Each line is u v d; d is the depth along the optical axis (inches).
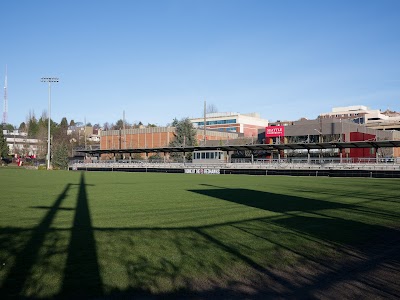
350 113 6097.4
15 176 1830.7
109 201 754.2
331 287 257.6
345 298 237.5
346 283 266.4
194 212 596.7
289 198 825.5
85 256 321.4
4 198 805.2
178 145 3624.5
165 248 353.1
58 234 414.6
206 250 347.9
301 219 532.4
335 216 563.5
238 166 2399.1
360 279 275.7
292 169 2171.5
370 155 2832.2
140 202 737.0
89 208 642.8
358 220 529.7
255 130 5590.6
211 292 243.6
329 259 327.9
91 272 277.1
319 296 240.4
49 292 236.4
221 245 368.5
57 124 7209.6
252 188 1135.0
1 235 406.9
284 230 450.0
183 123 3708.2
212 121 5575.8
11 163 4306.1
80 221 504.1
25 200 767.1
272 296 239.1
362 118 4842.5
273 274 283.3
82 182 1407.5
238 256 328.5
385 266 310.2
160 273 278.2
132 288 246.7
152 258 317.1
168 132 3927.2
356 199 808.9
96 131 7524.6
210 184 1333.7
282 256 333.1
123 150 2970.0
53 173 2294.5
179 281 262.5
